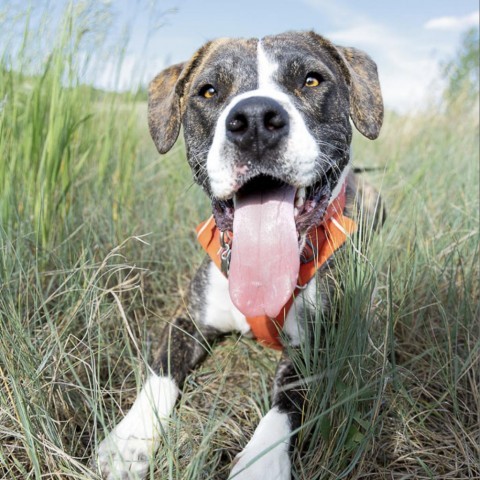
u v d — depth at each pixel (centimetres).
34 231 50
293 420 36
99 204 61
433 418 38
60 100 56
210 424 34
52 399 35
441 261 52
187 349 45
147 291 57
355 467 33
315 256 40
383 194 71
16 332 37
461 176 77
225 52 43
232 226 41
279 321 42
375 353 37
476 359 38
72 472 31
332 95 42
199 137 43
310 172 36
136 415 37
